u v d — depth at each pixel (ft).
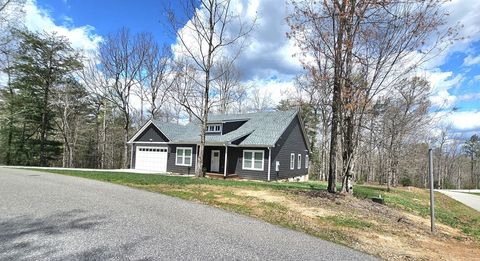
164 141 87.15
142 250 15.62
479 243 27.66
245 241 18.43
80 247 15.61
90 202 27.22
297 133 88.63
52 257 14.07
